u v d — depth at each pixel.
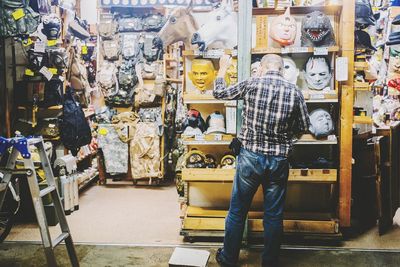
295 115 3.29
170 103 6.36
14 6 4.17
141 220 4.66
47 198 4.47
